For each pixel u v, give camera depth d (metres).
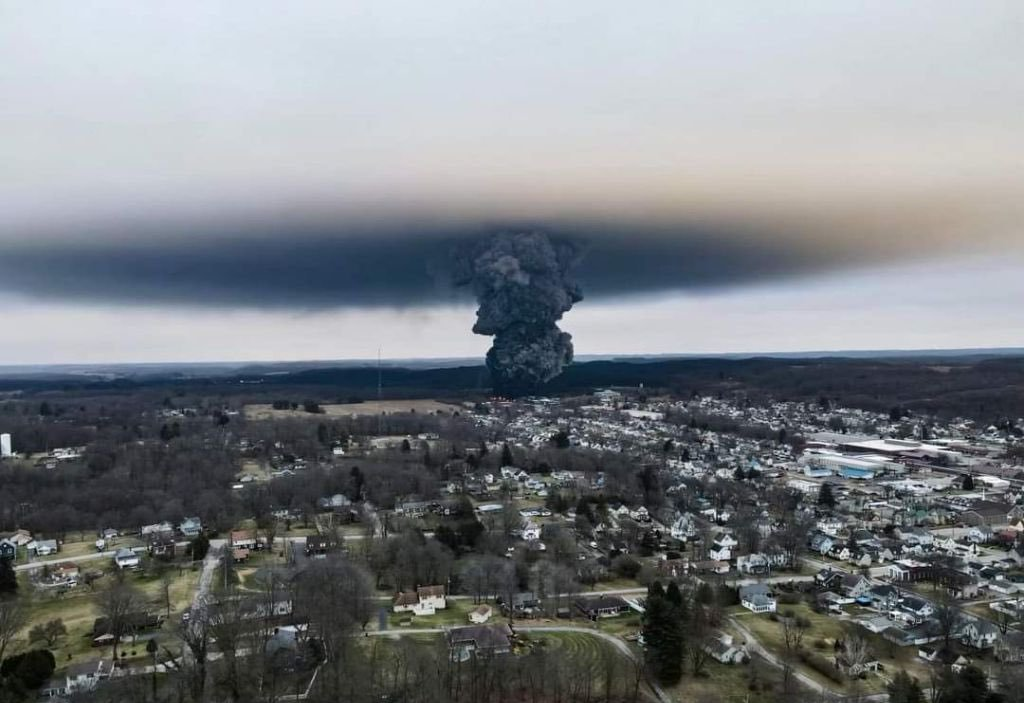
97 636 126.94
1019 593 154.62
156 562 172.50
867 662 118.69
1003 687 104.19
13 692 105.81
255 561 174.88
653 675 114.31
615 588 158.62
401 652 120.06
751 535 186.75
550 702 106.00
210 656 118.50
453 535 181.12
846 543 188.00
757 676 114.94
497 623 135.25
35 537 195.50
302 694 108.06
